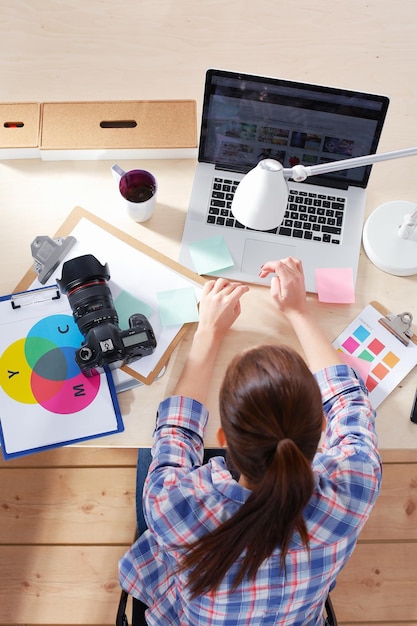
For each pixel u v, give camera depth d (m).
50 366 1.19
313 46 1.49
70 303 1.15
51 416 1.16
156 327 1.24
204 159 1.33
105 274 1.15
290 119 1.24
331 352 1.17
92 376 1.18
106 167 1.37
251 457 0.80
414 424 1.21
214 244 1.30
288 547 0.84
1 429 1.15
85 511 1.74
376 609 1.69
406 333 1.26
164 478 0.99
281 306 1.22
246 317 1.26
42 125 1.34
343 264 1.31
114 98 1.43
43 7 1.47
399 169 1.40
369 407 1.08
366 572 1.70
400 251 1.31
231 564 0.82
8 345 1.20
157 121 1.35
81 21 1.47
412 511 1.72
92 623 1.68
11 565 1.70
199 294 1.27
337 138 1.26
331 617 1.18
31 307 1.22
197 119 1.44
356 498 0.93
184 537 0.92
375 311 1.29
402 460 1.73
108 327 1.12
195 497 0.92
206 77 1.20
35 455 1.76
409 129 1.43
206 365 1.15
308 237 1.32
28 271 1.26
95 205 1.33
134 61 1.46
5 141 1.33
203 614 0.95
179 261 1.29
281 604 0.93
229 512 0.90
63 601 1.68
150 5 1.49
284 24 1.50
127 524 1.74
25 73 1.44
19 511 1.73
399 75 1.48
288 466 0.74
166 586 1.13
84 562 1.71
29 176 1.35
